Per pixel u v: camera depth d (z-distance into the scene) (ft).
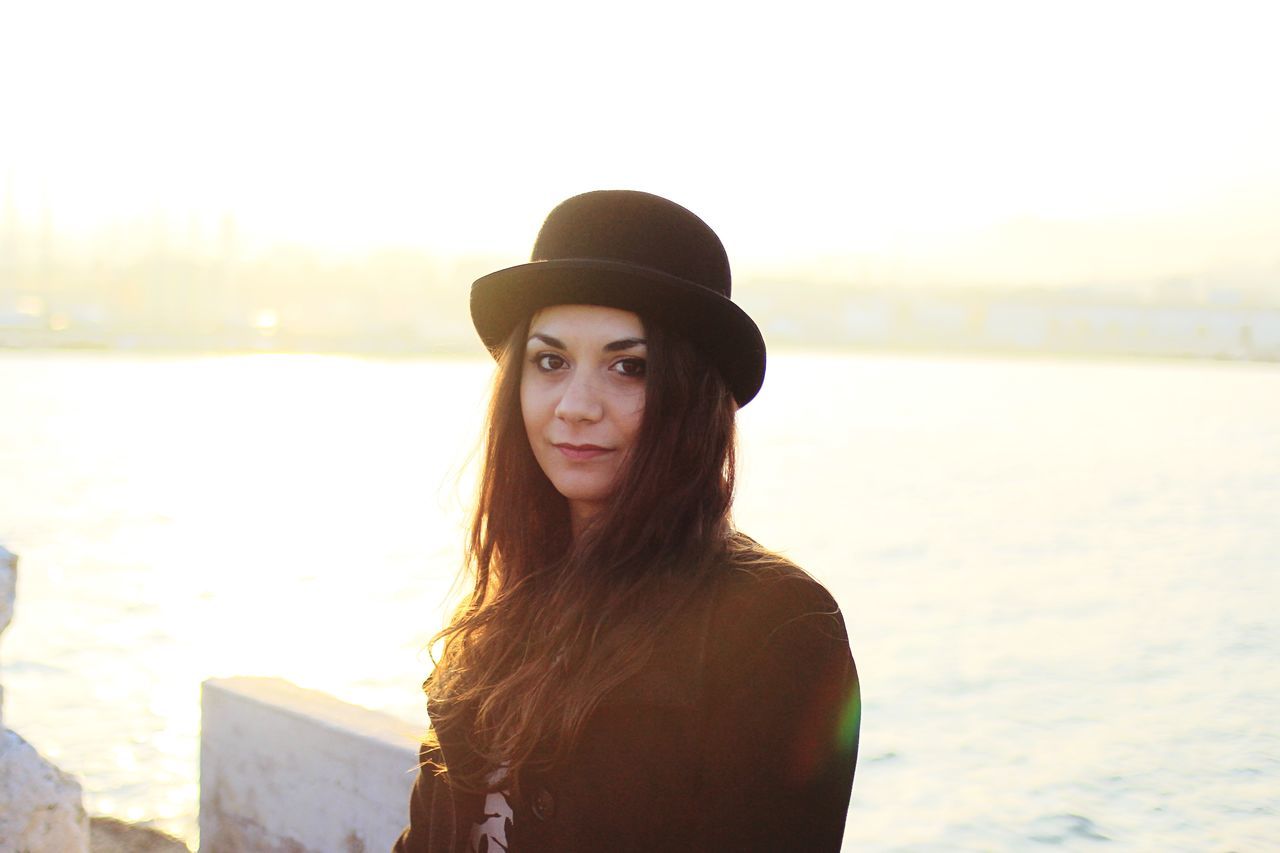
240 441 161.79
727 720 3.51
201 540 72.74
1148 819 25.55
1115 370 574.56
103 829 12.48
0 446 141.18
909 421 214.07
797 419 215.51
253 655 40.98
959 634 49.03
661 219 3.97
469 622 4.39
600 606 3.81
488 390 4.55
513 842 3.82
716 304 3.80
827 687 3.49
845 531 81.66
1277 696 37.58
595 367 3.96
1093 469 128.98
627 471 3.85
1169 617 52.60
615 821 3.60
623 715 3.63
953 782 28.45
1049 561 69.05
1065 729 33.76
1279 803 26.53
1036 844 24.16
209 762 8.63
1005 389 362.74
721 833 3.46
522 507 4.40
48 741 28.19
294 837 8.02
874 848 24.00
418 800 4.65
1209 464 136.05
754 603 3.62
